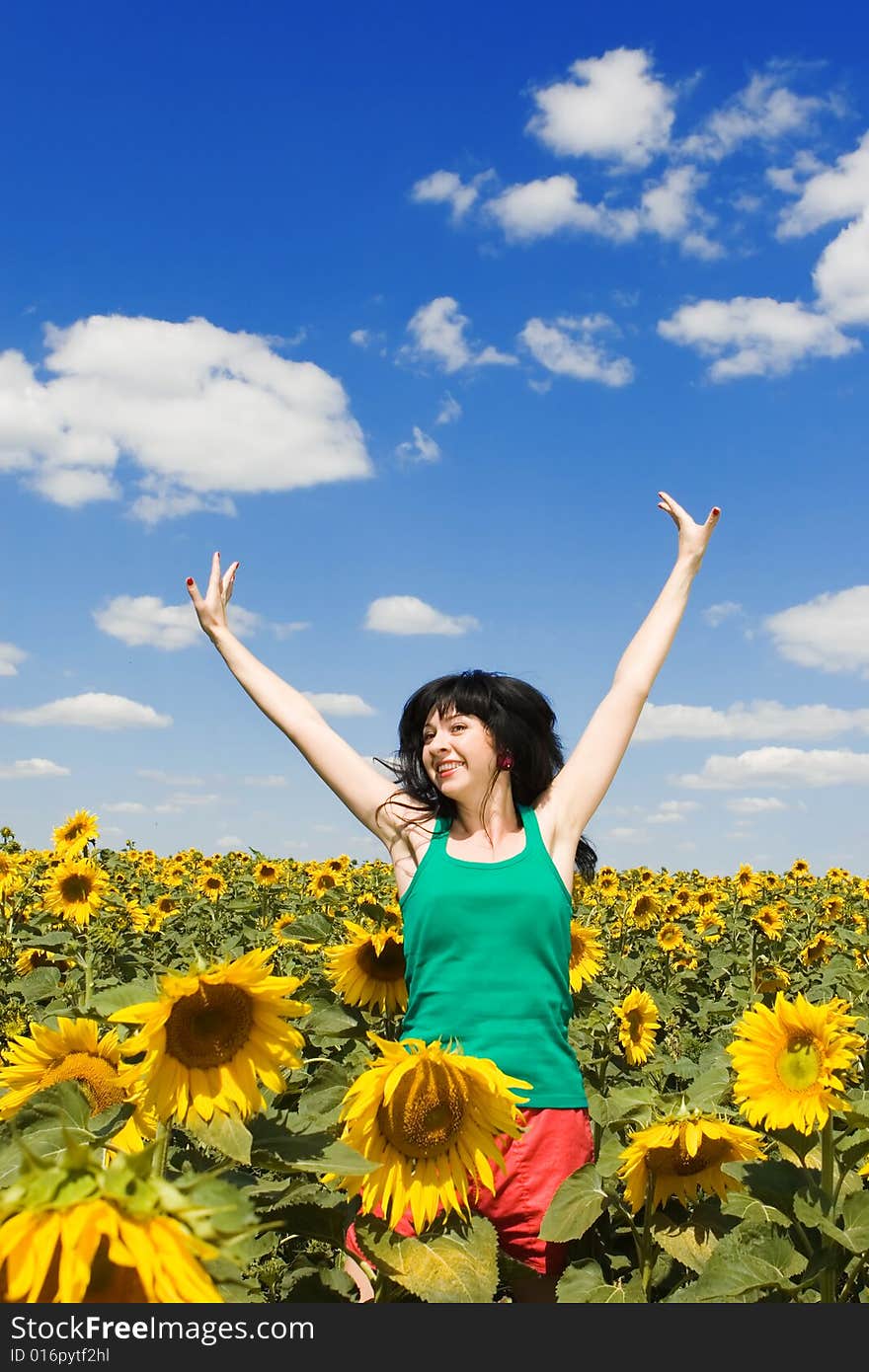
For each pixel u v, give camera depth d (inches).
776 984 414.6
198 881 582.9
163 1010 97.3
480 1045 148.5
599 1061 265.9
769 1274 131.6
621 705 175.5
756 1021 142.3
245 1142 98.3
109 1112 114.9
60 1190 61.5
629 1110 155.8
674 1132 135.6
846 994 346.6
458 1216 120.0
